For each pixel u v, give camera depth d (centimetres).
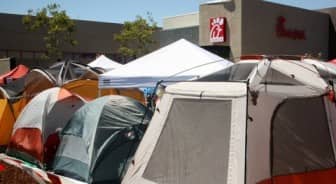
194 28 3375
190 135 526
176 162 525
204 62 969
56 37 4022
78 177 802
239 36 2723
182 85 564
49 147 959
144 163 559
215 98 519
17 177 884
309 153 531
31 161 973
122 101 862
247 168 471
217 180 482
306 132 536
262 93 511
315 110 552
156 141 557
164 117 561
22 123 1024
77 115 873
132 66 1026
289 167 508
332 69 657
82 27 4422
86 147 805
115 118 825
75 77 1381
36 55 4169
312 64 625
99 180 776
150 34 4303
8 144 1117
